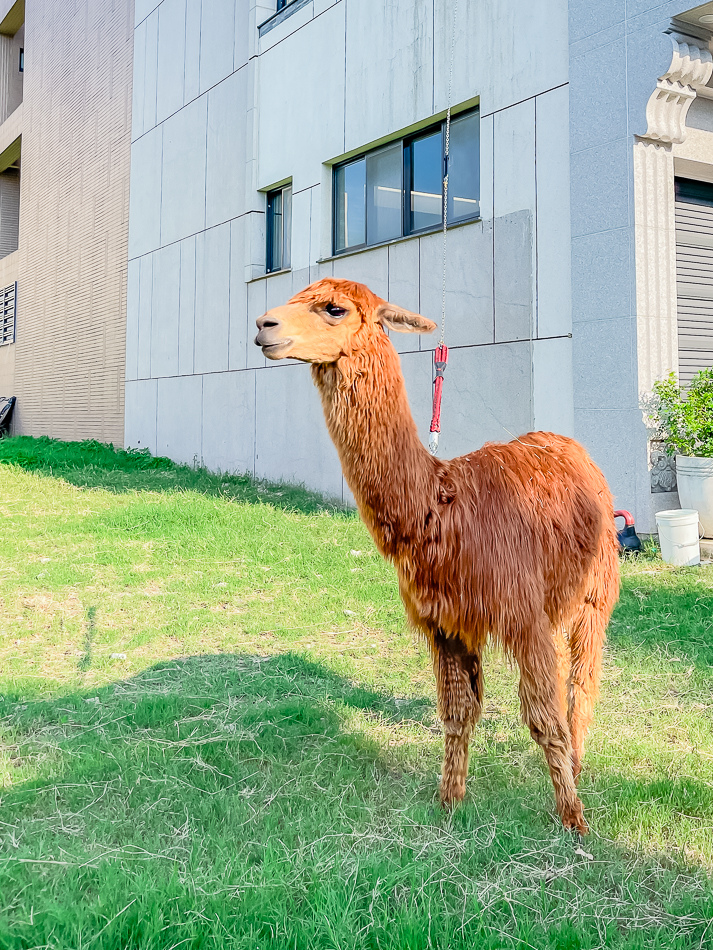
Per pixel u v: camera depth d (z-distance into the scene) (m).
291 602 6.18
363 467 2.77
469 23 8.79
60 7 21.20
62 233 21.12
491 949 2.20
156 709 4.02
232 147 13.39
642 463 7.20
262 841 2.78
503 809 3.01
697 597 5.60
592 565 3.19
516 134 8.29
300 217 11.74
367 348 2.75
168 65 15.49
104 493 11.50
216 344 13.91
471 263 8.81
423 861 2.61
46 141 22.38
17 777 3.30
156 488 12.12
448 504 2.80
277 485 11.88
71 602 6.25
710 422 6.90
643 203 7.23
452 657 3.02
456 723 3.01
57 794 3.15
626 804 3.01
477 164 8.98
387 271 10.06
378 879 2.43
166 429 15.66
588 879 2.58
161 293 15.81
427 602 2.82
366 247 10.45
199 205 14.39
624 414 7.29
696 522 6.64
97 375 18.84
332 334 2.70
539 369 8.07
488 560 2.76
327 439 11.21
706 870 2.60
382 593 6.31
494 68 8.52
